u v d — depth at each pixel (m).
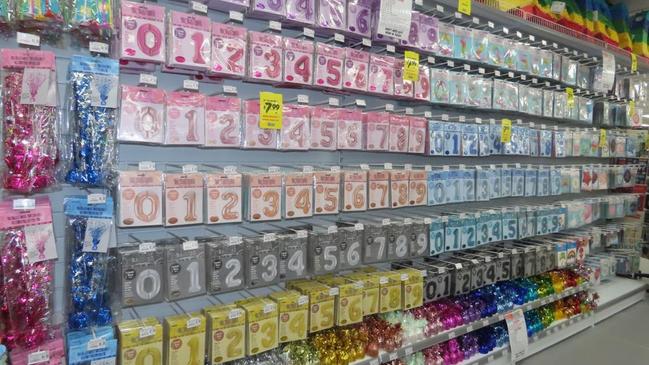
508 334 2.85
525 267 3.01
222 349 1.72
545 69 3.12
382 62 2.18
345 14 2.03
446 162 3.00
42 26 1.41
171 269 1.59
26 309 1.36
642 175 4.57
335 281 2.16
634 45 4.33
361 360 2.09
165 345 1.63
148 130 1.57
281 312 1.87
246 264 1.77
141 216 1.54
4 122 1.34
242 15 1.78
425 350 2.46
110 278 1.55
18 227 1.36
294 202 1.90
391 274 2.31
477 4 2.56
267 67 1.81
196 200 1.65
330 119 2.04
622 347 3.32
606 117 4.00
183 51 1.61
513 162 3.49
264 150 2.16
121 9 1.50
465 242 2.64
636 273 4.58
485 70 2.87
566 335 3.47
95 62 1.47
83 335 1.45
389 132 2.24
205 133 1.70
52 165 1.40
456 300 2.64
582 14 3.70
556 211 3.34
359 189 2.12
